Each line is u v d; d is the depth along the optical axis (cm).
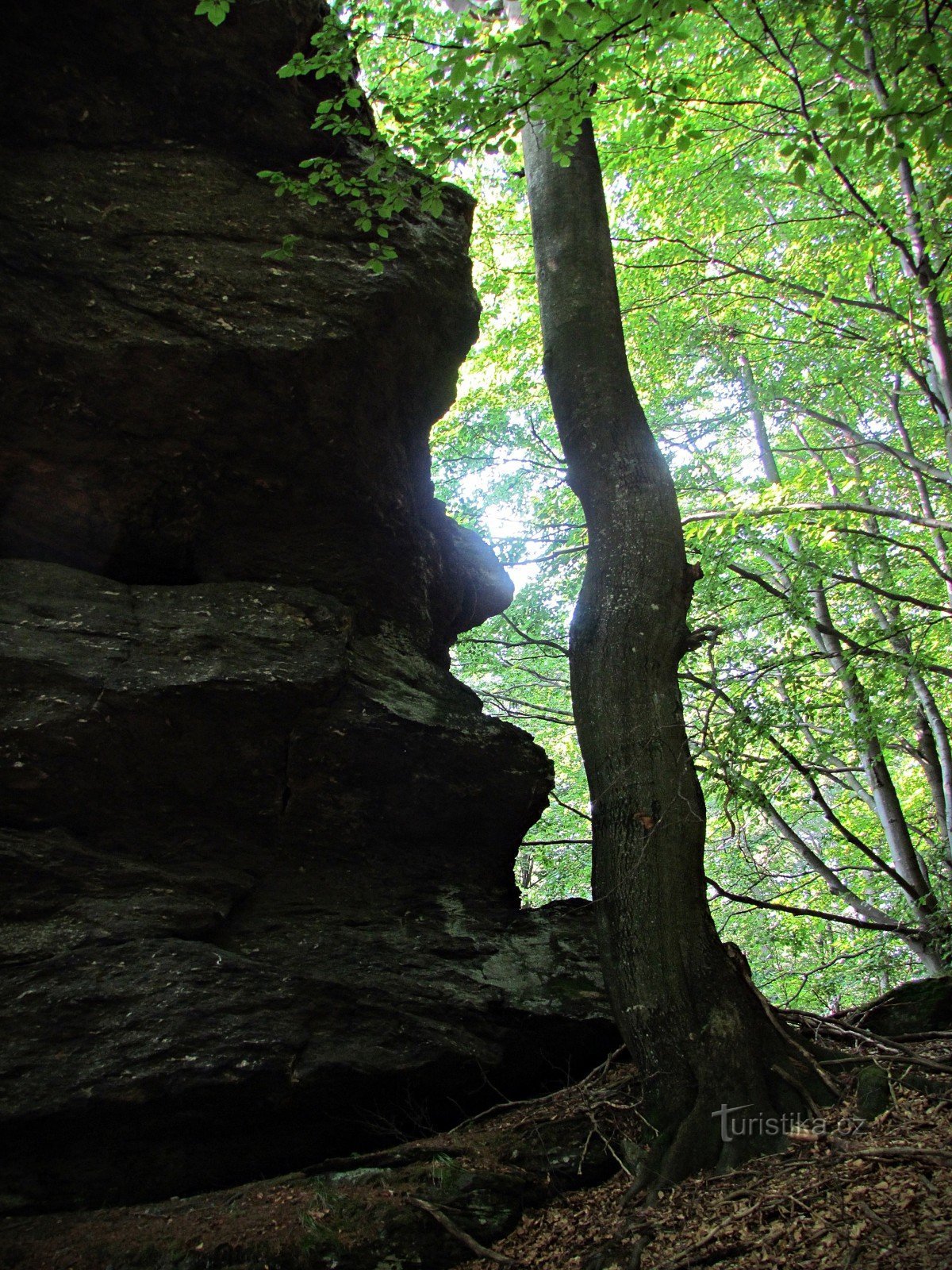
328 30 673
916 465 1400
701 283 1451
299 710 713
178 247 753
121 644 678
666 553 669
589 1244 480
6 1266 451
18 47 721
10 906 586
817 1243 425
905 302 1320
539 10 632
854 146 842
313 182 709
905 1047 628
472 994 673
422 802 764
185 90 780
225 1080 557
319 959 650
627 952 588
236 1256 455
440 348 917
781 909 959
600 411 712
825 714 1447
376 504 842
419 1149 562
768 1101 548
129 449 741
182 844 675
